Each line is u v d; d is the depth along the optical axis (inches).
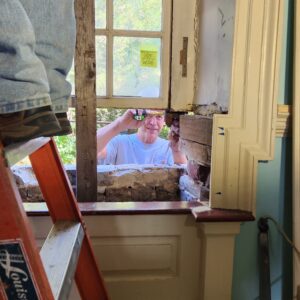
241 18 43.8
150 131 76.9
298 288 43.7
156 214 46.8
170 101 58.6
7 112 19.3
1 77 19.1
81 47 48.8
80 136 50.4
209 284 48.1
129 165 64.3
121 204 48.5
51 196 36.1
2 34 18.4
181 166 63.7
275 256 49.4
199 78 56.7
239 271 49.2
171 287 49.4
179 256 48.8
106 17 55.3
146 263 48.4
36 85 19.9
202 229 47.1
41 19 24.1
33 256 20.9
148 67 57.7
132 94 58.2
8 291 21.2
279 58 44.4
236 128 45.8
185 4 56.4
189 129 56.9
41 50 24.0
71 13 27.4
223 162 46.4
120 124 76.0
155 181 61.9
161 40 57.1
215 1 49.9
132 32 56.1
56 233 32.8
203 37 55.0
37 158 35.2
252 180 46.6
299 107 44.3
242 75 44.8
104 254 47.4
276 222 47.8
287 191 48.2
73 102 53.9
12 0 18.8
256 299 49.9
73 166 62.5
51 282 24.5
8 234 20.3
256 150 46.0
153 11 56.7
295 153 44.7
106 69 56.6
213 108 50.9
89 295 38.4
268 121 45.4
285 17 45.0
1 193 20.0
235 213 45.9
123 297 48.7
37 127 20.4
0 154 19.8
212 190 47.0
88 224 46.3
